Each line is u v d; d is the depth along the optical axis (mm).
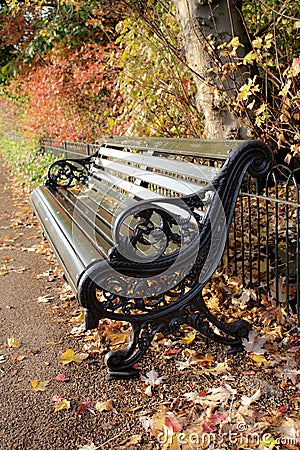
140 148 4590
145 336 3000
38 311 4066
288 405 2617
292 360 2994
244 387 2805
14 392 2885
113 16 8727
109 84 8898
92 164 6203
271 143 4910
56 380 2990
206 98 4973
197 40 4852
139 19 6348
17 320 3900
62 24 10008
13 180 12609
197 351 3217
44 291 4543
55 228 4094
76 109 10094
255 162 2998
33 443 2436
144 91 6617
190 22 4840
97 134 9766
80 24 10000
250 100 4824
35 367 3160
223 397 2682
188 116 5984
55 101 10250
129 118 7523
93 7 8445
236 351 3174
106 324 3684
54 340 3527
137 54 6746
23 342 3514
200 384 2861
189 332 3465
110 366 2951
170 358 3154
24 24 11594
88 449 2365
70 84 9891
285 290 3656
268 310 3543
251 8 5770
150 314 2988
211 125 5027
